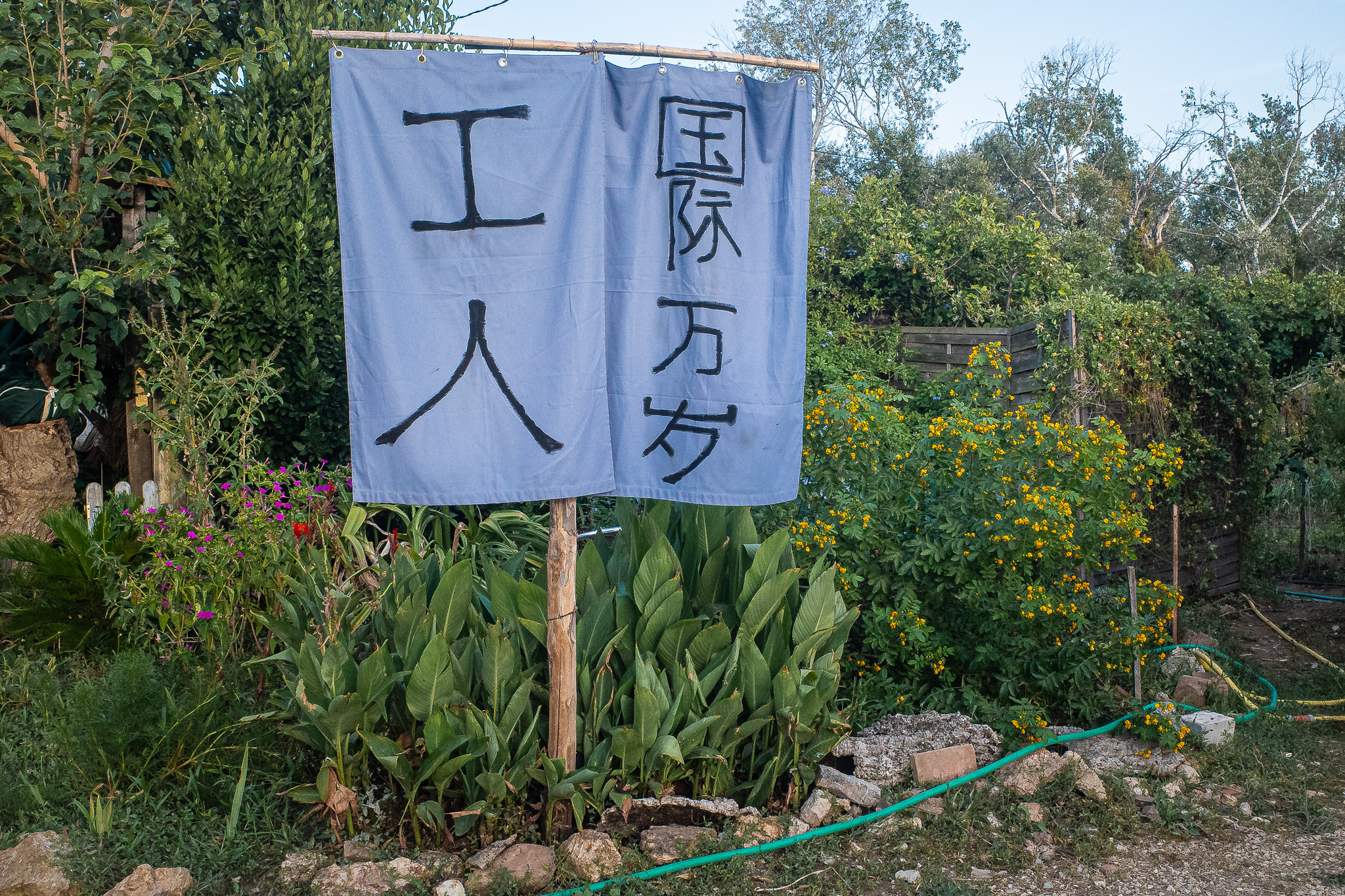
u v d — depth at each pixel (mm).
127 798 3477
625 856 3266
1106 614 4836
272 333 5605
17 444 5301
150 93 5125
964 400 5527
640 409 3277
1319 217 31891
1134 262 17141
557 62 3041
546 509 6531
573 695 3340
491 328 3047
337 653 3408
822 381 9188
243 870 3223
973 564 4801
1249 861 3541
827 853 3447
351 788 3395
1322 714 5043
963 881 3361
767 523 5109
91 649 4766
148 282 5379
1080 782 3955
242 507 4863
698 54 3162
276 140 5805
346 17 6211
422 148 2994
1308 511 9617
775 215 3332
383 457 3033
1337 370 8359
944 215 10742
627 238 3217
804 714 3625
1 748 3844
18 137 5246
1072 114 30188
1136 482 5152
